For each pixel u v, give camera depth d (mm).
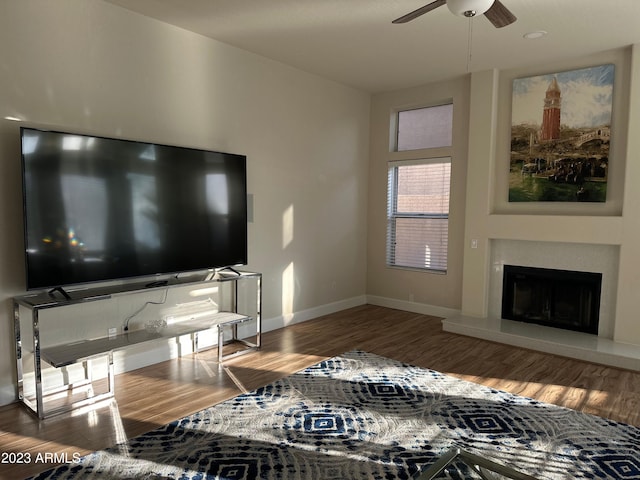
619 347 4043
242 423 2799
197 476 2248
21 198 2990
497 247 5055
